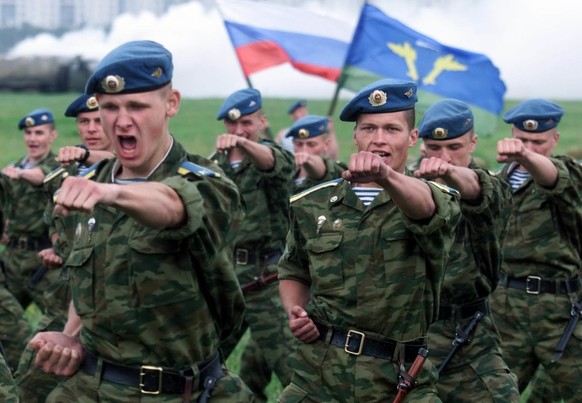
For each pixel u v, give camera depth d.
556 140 10.91
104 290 6.46
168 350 6.52
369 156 6.21
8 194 13.20
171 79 6.49
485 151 27.28
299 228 7.42
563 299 10.16
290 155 11.62
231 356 12.77
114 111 6.34
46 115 14.85
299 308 7.27
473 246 8.64
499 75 14.95
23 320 11.66
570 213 9.80
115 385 6.56
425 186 6.63
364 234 7.11
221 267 6.56
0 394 6.44
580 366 10.09
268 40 16.14
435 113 9.11
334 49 16.33
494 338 8.87
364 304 7.11
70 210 5.35
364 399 7.12
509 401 8.59
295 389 7.37
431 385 7.25
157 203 5.79
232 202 6.52
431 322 7.22
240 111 12.48
